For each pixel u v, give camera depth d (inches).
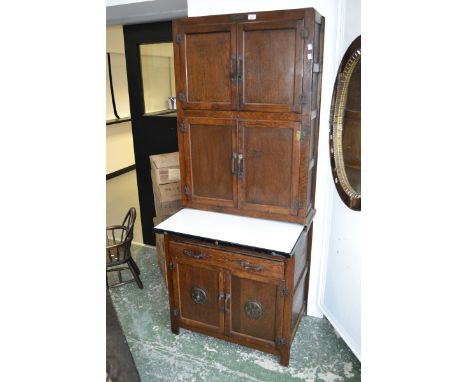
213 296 79.8
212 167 81.4
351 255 74.2
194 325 84.3
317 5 75.0
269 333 77.1
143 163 125.0
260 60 70.1
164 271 106.3
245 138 76.1
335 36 75.0
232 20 69.9
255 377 75.1
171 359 80.0
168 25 107.0
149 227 132.0
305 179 74.0
